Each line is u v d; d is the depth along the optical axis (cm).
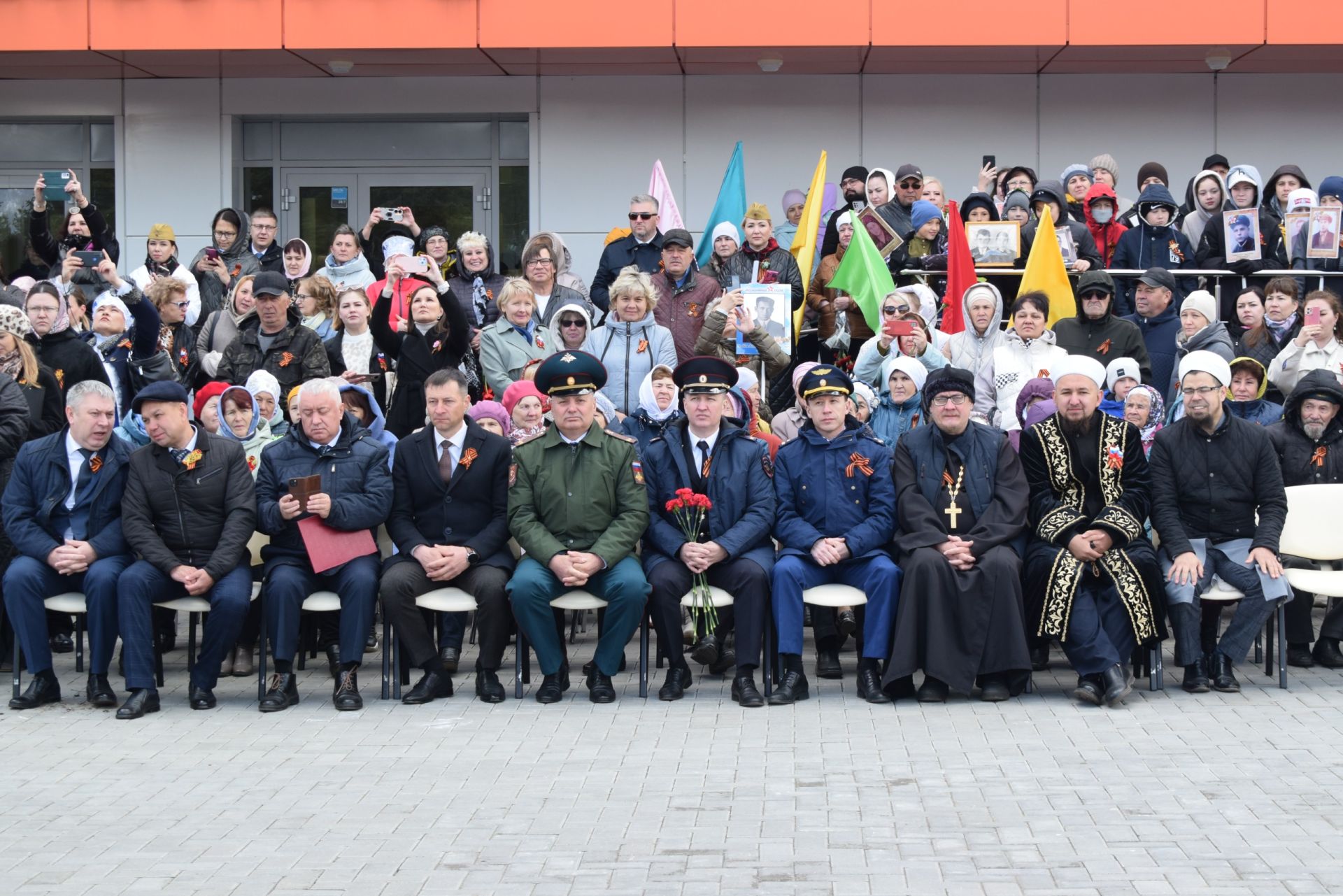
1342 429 849
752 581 768
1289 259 1120
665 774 626
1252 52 1339
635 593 768
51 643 924
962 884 488
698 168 1443
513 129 1470
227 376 966
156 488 784
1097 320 985
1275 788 594
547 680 776
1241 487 808
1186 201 1250
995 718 726
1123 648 768
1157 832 540
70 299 973
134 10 1332
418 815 570
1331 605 895
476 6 1325
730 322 964
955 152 1435
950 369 798
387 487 797
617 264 1148
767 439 911
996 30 1315
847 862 511
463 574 787
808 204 1195
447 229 1479
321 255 1485
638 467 796
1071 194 1222
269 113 1458
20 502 790
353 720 735
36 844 539
